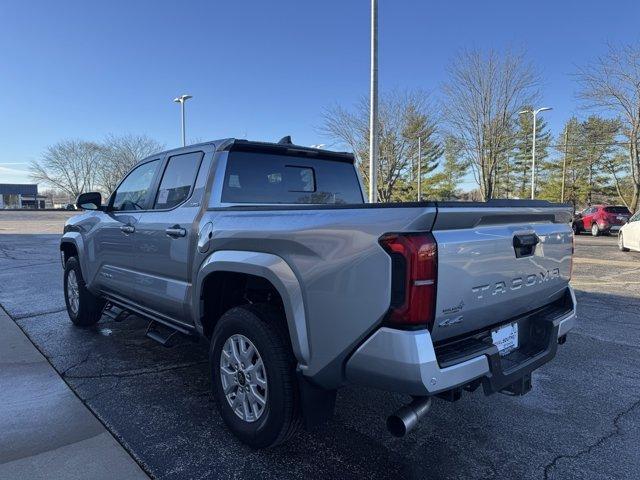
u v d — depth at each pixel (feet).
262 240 9.09
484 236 8.14
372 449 9.89
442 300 7.41
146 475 8.76
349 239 7.73
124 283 14.34
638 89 87.66
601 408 12.07
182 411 11.41
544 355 9.56
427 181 162.50
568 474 9.14
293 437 9.96
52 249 48.85
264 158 12.60
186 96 98.63
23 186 322.14
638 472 9.22
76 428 10.49
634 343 17.48
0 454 9.36
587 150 165.99
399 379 7.18
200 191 11.57
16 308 21.58
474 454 9.80
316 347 8.23
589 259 43.57
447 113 105.70
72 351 15.74
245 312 9.59
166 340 12.75
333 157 14.53
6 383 12.96
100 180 231.09
